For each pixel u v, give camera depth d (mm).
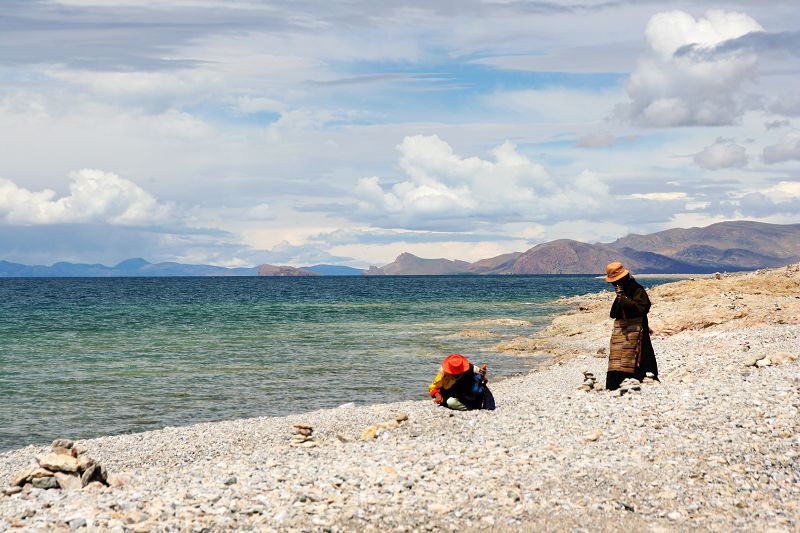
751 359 19484
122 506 9367
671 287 59000
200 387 29516
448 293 144250
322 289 176250
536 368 33344
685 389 16594
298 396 27406
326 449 14383
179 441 17406
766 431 12273
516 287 190750
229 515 9086
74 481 10758
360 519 9016
